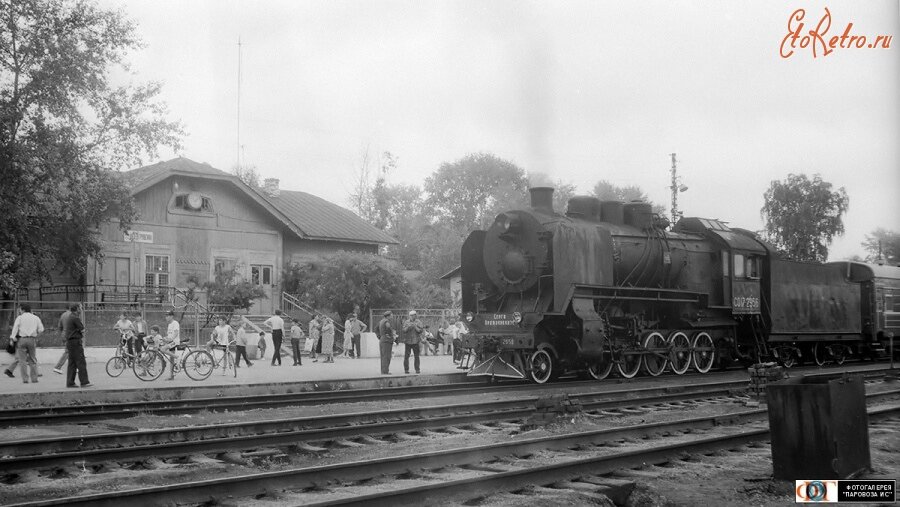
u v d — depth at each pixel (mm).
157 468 8469
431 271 48219
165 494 6441
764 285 23281
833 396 7328
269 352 28594
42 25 24297
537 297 17875
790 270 24094
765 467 8516
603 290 18875
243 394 16172
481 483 6996
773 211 54062
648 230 20359
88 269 28891
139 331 22531
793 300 24047
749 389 15633
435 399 14883
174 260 30656
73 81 24562
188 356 18844
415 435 10844
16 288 24500
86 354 23703
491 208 44781
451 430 11109
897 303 29250
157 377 18766
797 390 7477
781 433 7543
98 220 25719
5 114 23047
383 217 59906
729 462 8820
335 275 32812
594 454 9219
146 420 11977
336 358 28875
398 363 26125
